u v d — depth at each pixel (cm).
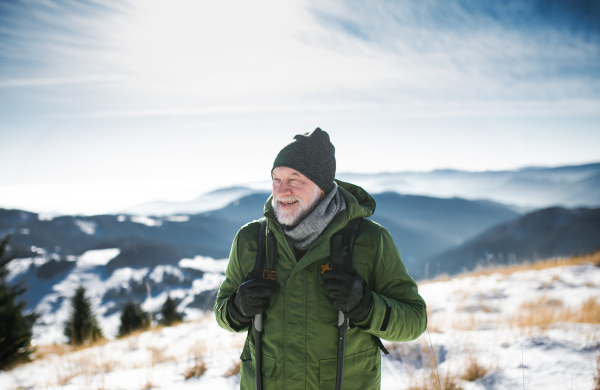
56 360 655
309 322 134
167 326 923
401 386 306
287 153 142
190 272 11506
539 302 641
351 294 122
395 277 146
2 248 1104
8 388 428
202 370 381
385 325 127
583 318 483
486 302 701
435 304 756
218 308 154
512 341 375
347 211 142
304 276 137
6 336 859
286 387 132
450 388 286
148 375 385
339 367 129
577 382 271
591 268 970
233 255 160
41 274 12362
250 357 150
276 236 143
